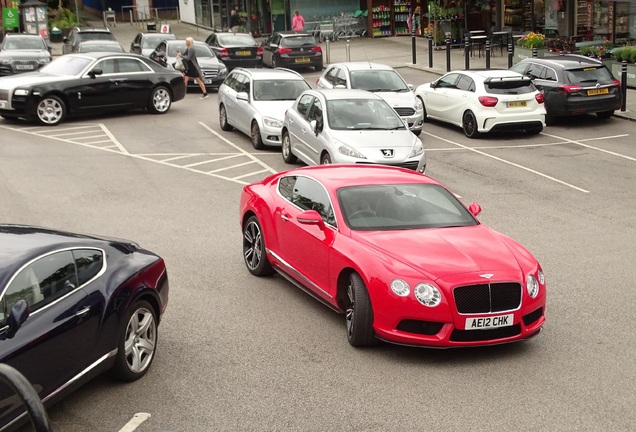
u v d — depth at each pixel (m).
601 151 18.34
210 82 27.77
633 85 25.69
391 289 7.18
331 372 7.09
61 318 5.91
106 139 19.77
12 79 21.67
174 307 8.75
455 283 7.08
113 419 6.22
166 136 20.25
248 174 16.14
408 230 8.02
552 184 15.32
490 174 16.19
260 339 7.86
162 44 29.28
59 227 12.10
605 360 7.35
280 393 6.67
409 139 15.02
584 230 12.18
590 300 9.03
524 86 19.94
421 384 6.83
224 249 11.03
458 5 36.28
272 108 18.55
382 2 41.59
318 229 8.30
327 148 14.81
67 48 33.72
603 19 29.00
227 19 45.97
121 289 6.57
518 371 7.10
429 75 29.56
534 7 32.72
